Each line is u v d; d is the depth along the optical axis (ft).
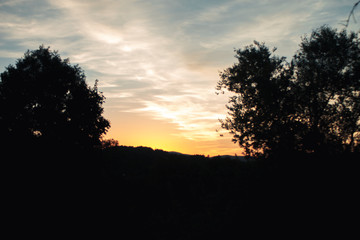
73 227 33.45
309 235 26.68
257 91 62.03
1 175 50.01
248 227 30.19
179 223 36.11
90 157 80.79
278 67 62.34
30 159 61.67
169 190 47.98
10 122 90.53
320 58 60.23
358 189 30.32
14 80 96.84
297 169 35.22
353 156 36.17
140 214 40.96
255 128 60.18
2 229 30.66
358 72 55.98
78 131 97.76
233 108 65.00
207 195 42.98
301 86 59.72
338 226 26.78
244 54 64.75
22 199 41.06
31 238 29.22
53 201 42.04
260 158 46.70
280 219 29.66
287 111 57.77
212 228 31.96
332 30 59.88
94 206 42.32
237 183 41.09
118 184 56.54
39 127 93.86
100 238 31.17
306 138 45.06
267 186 34.65
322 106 57.67
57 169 59.26
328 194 30.63
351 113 56.03
